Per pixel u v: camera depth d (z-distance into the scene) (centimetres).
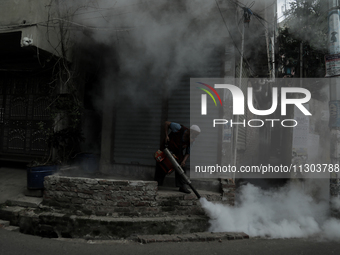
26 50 558
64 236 399
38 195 486
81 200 421
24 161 627
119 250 342
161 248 350
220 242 376
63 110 567
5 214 439
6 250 327
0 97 664
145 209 421
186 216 429
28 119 640
